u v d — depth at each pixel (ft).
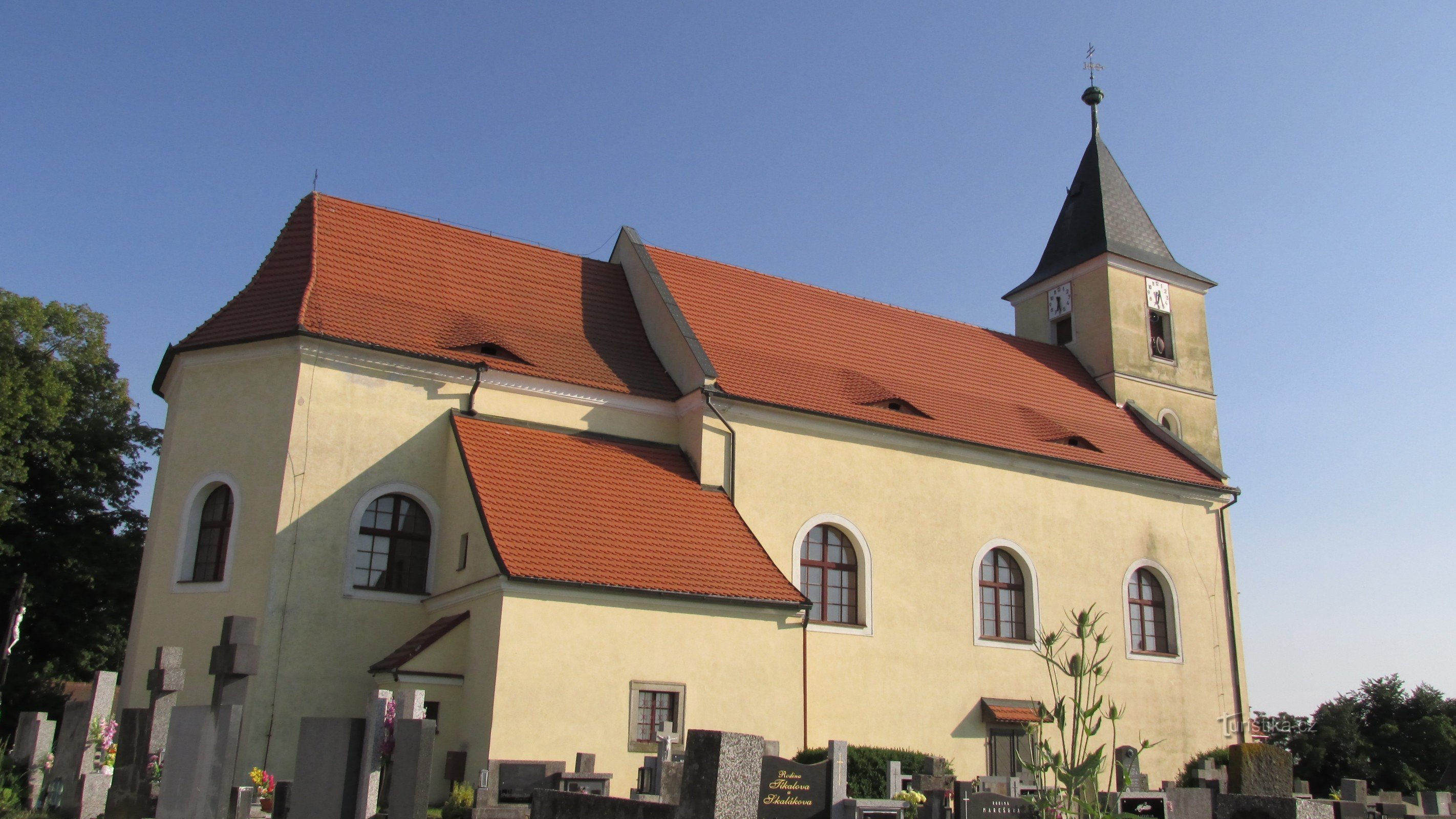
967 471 91.25
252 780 57.41
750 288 98.48
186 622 68.44
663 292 88.48
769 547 79.41
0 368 99.35
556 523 66.95
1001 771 85.51
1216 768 95.55
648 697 63.62
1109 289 116.26
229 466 70.54
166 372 78.43
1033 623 90.89
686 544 70.28
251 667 44.37
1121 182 124.98
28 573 100.94
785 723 67.82
